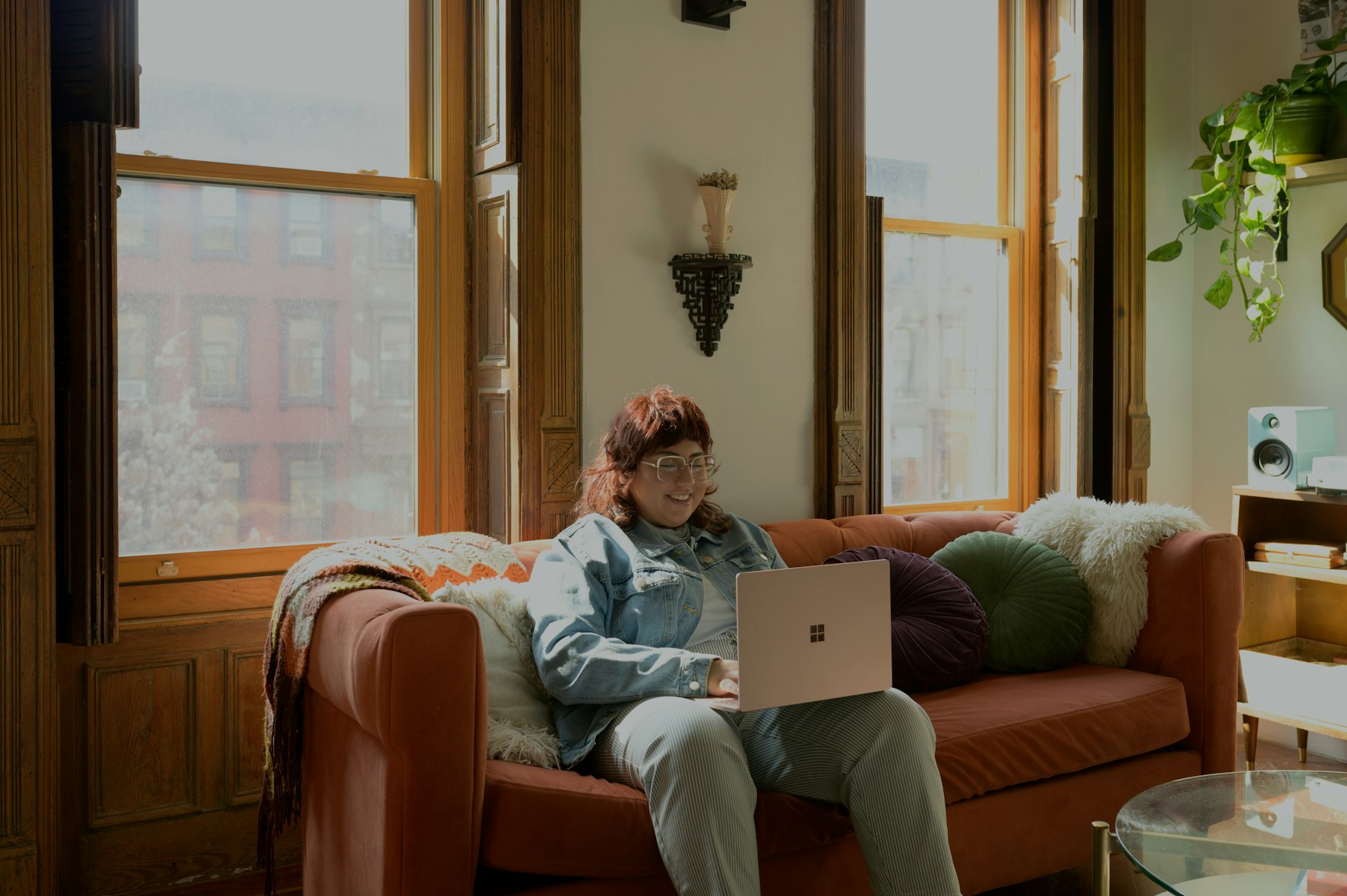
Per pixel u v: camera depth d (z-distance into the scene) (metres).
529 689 2.17
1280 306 3.80
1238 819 1.88
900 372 3.65
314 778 2.13
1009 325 3.88
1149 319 3.97
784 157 3.26
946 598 2.74
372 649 1.76
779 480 3.28
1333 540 3.58
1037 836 2.42
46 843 2.28
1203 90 4.00
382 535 2.90
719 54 3.14
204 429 2.64
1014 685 2.65
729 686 1.96
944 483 3.76
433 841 1.76
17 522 2.23
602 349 2.96
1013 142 3.88
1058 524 3.02
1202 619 2.74
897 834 1.88
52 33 2.34
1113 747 2.53
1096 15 3.71
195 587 2.63
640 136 3.01
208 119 2.65
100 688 2.50
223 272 2.66
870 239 3.44
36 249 2.25
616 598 2.20
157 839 2.58
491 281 2.92
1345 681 3.21
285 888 2.63
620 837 1.87
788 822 2.01
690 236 3.11
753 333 3.22
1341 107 3.42
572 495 2.88
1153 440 4.00
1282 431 3.46
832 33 3.31
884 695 1.97
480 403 2.98
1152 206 3.95
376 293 2.88
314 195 2.78
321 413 2.80
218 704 2.65
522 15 2.79
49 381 2.27
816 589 1.91
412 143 2.94
